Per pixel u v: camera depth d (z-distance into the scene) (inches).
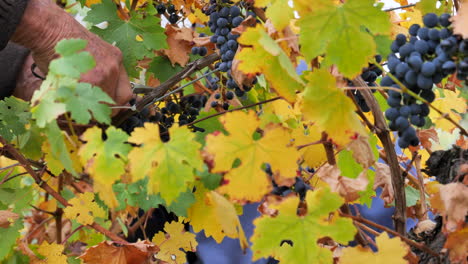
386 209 73.1
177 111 59.2
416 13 57.1
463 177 48.8
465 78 45.9
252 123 46.7
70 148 50.4
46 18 51.6
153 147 46.8
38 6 51.5
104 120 46.1
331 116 46.6
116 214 61.9
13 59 56.7
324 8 46.1
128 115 55.2
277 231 46.1
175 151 46.9
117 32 58.4
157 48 58.5
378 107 51.4
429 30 46.6
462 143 60.2
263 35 46.6
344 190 50.6
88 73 51.8
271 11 48.9
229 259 73.6
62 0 68.7
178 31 62.1
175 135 47.1
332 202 46.1
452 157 50.5
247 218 73.6
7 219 58.3
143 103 56.0
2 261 60.3
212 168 46.5
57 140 47.4
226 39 54.6
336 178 51.0
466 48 45.2
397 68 46.8
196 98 60.4
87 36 52.9
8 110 54.4
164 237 59.6
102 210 56.5
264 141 46.7
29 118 54.1
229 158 46.5
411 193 61.8
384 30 46.3
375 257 47.1
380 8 45.9
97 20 58.2
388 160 51.7
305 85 46.9
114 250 55.4
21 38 51.9
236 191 46.6
